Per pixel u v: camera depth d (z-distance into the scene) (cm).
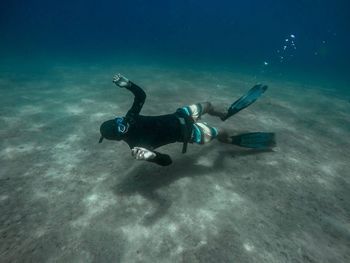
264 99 883
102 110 692
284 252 271
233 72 1686
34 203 338
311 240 287
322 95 1082
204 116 653
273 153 468
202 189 365
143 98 336
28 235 288
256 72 1833
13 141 507
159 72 1429
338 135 597
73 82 1099
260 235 291
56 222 306
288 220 314
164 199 345
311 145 526
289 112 749
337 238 292
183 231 295
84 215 318
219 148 475
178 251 270
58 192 360
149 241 281
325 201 353
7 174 401
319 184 391
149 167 415
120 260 260
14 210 326
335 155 491
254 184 380
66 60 2103
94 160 440
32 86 999
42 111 679
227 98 876
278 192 365
